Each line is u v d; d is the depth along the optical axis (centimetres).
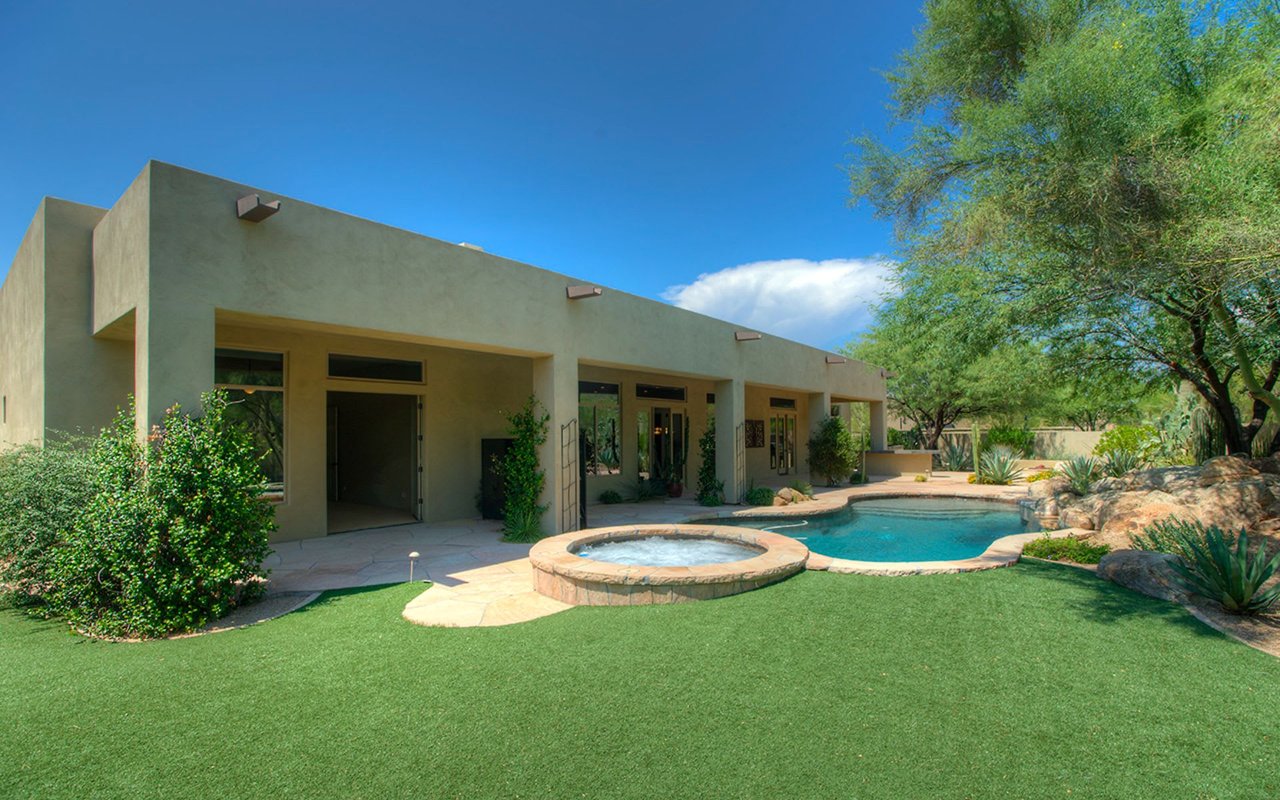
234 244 593
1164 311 805
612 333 1027
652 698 356
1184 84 645
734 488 1329
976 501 1527
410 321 732
